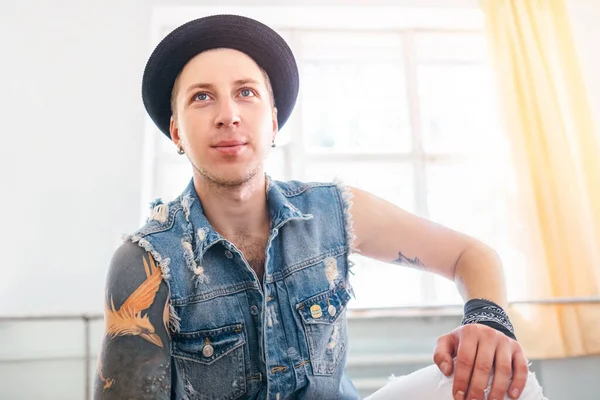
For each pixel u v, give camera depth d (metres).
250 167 0.80
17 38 2.55
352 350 2.38
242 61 0.84
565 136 2.55
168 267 0.78
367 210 0.97
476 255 0.93
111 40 2.62
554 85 2.61
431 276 2.73
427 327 2.43
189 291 0.79
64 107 2.52
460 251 0.95
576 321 2.30
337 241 0.92
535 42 2.67
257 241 0.87
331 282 0.89
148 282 0.76
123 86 2.59
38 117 2.49
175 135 0.94
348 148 2.91
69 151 2.48
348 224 0.94
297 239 0.88
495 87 2.63
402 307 2.35
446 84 3.04
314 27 2.97
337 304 0.88
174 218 0.84
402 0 2.84
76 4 2.63
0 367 2.21
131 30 2.65
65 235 2.40
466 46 3.06
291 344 0.82
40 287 2.33
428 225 0.98
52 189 2.43
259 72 0.86
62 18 2.61
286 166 2.80
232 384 0.80
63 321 2.28
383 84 3.01
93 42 2.61
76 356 2.26
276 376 0.80
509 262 2.49
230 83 0.81
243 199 0.83
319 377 0.84
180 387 0.80
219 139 0.78
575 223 2.43
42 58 2.55
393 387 0.76
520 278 2.42
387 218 0.97
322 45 3.03
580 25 2.83
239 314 0.81
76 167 2.47
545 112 2.55
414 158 2.84
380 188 2.84
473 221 2.86
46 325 2.27
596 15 2.85
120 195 2.47
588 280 2.37
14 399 2.20
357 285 2.73
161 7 2.72
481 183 2.89
